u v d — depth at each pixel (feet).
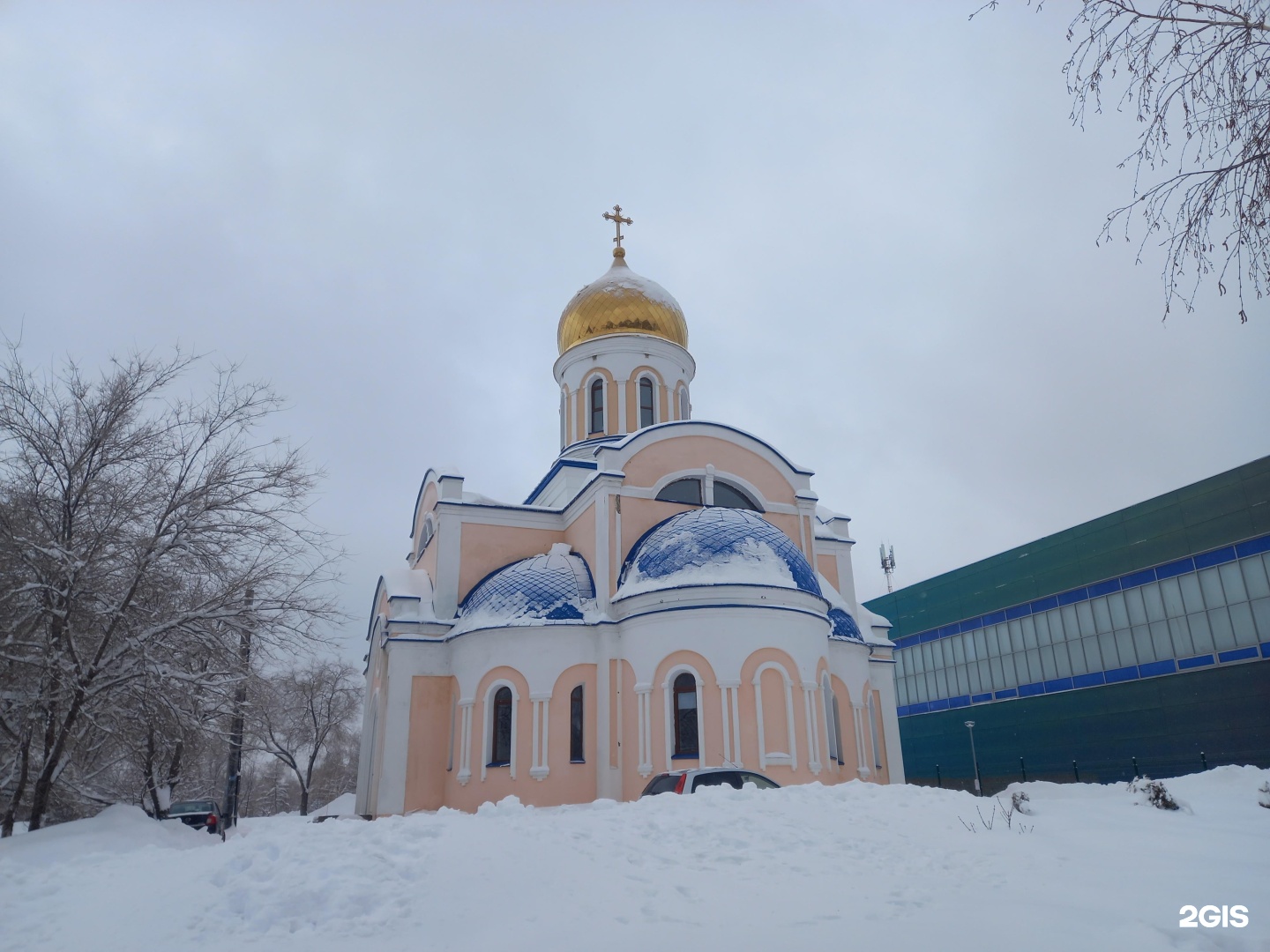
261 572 56.24
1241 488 108.58
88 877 30.45
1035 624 138.41
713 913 23.31
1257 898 23.24
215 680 53.78
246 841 30.01
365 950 21.43
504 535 82.28
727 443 82.28
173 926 23.85
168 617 53.67
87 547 52.21
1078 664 129.29
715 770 46.57
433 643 75.20
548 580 74.08
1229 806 44.45
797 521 83.25
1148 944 19.48
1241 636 106.42
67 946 23.20
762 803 36.09
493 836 29.96
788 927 21.88
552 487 93.97
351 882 25.30
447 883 25.48
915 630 166.20
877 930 21.42
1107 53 24.16
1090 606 128.47
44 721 51.52
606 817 33.96
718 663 63.67
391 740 71.77
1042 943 19.95
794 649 65.16
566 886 25.64
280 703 81.61
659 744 63.62
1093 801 42.45
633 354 99.60
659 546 70.64
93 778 67.87
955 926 21.58
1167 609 116.47
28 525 51.98
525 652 69.56
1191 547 113.91
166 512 53.36
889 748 84.17
